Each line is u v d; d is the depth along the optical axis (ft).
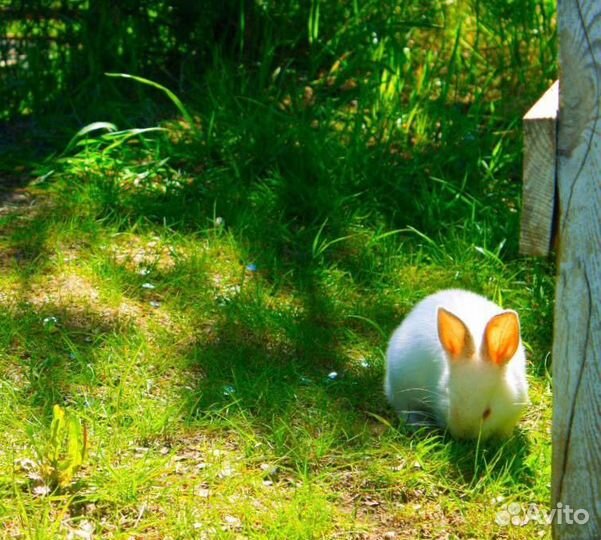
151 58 12.55
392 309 9.53
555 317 6.68
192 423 8.31
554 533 6.82
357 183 10.78
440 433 8.41
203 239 10.20
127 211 10.49
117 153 11.22
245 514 7.64
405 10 12.74
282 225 10.36
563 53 6.46
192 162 11.17
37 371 8.68
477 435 8.17
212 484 7.88
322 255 10.05
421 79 11.89
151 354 8.87
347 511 7.78
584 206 6.50
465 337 8.08
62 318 9.20
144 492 7.77
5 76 12.50
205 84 12.07
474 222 10.23
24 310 9.21
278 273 9.87
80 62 12.31
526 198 6.60
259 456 8.09
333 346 9.16
